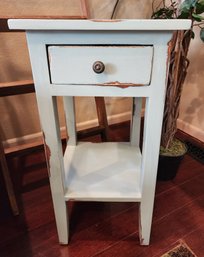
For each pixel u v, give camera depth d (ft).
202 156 3.82
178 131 4.50
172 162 3.06
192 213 2.77
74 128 2.91
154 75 1.54
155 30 1.38
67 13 3.23
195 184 3.24
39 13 3.11
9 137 3.80
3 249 2.36
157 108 1.65
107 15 3.79
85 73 1.54
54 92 1.63
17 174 3.44
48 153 1.89
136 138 2.94
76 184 2.28
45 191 3.13
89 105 4.35
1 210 2.85
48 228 2.59
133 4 3.91
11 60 3.34
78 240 2.44
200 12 2.42
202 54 3.68
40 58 1.51
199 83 3.88
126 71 1.53
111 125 4.75
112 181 2.32
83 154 2.80
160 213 2.77
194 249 2.34
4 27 2.34
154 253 2.30
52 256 2.29
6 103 3.57
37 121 3.95
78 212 2.79
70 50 1.47
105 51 1.47
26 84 2.60
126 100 4.70
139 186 2.24
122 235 2.49
